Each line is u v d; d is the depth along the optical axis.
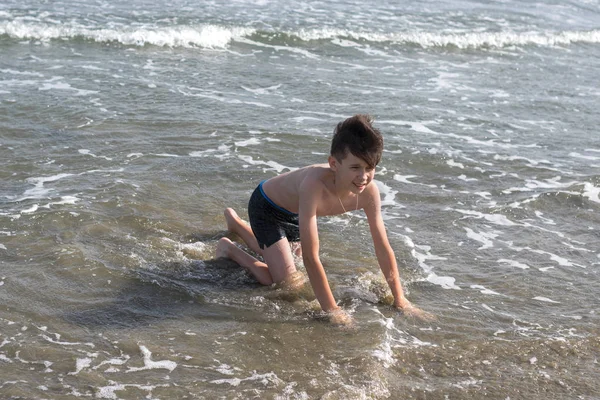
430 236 5.39
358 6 14.22
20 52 9.65
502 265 5.00
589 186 6.42
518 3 15.95
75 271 4.52
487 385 3.61
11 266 4.52
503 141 7.64
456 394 3.52
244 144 7.01
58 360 3.64
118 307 4.18
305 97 8.74
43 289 4.29
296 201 4.50
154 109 7.81
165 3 12.95
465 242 5.33
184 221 5.37
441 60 11.20
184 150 6.74
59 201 5.45
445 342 3.99
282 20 12.43
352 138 3.85
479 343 3.99
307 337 3.98
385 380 3.60
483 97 9.32
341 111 8.28
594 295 4.64
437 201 6.05
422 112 8.47
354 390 3.49
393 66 10.61
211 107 8.04
